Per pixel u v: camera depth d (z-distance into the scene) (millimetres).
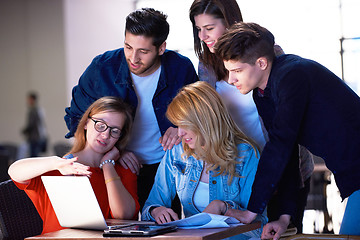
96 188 2416
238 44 2107
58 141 11359
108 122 2430
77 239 1859
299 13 9414
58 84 11375
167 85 2732
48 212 2285
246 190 2338
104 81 2713
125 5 11477
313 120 2119
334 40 9188
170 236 1788
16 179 2238
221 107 2336
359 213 2047
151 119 2768
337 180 2121
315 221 5305
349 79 9016
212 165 2338
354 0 9062
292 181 2229
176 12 10531
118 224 2074
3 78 11859
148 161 2826
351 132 2090
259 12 9625
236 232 1979
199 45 2730
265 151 2121
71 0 11242
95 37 11219
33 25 11547
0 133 12000
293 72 2086
